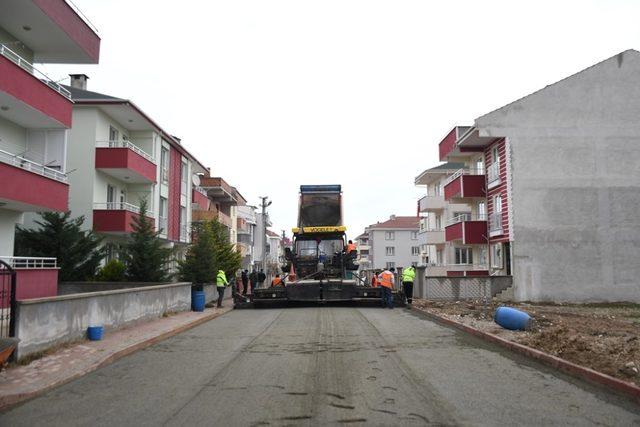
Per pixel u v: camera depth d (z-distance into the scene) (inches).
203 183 2000.5
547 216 1106.7
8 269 391.2
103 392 322.3
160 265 951.6
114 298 565.0
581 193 1113.4
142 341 494.9
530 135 1123.9
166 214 1376.7
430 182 2034.9
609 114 1129.4
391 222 3516.2
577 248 1101.7
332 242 1015.6
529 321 545.6
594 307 986.7
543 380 346.0
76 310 479.8
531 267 1093.1
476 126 1127.0
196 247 1111.6
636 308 968.9
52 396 314.2
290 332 588.1
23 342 394.3
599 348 415.5
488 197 1246.3
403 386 328.8
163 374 373.1
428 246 2066.9
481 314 732.0
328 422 256.2
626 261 1104.2
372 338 534.9
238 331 609.9
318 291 932.6
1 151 654.5
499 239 1168.2
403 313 812.0
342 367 387.2
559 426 251.4
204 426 252.7
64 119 778.8
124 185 1218.6
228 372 376.5
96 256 925.8
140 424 257.4
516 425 252.2
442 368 384.2
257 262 3117.6
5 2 674.2
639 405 288.7
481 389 322.0
